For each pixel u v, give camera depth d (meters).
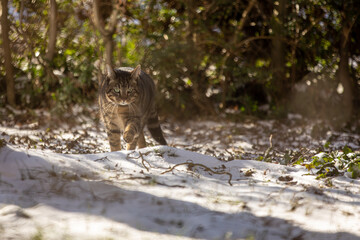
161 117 13.41
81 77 12.77
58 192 4.88
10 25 12.88
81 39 13.73
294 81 14.45
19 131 10.36
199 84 14.06
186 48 13.40
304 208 4.65
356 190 5.55
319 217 4.39
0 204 4.38
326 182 5.87
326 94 14.38
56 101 12.72
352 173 6.21
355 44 14.84
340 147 9.41
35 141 8.70
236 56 14.41
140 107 8.12
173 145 9.50
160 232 3.81
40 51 13.26
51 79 13.05
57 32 13.42
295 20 13.91
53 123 11.57
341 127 12.30
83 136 10.09
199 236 3.75
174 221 4.12
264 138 10.95
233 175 6.24
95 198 4.69
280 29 13.67
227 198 4.95
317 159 6.79
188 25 13.73
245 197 4.99
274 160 7.69
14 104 12.99
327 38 14.42
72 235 3.62
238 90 14.92
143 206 4.51
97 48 13.23
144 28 14.10
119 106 7.88
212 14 14.37
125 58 14.03
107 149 8.72
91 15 13.32
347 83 14.14
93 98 13.28
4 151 6.02
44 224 3.86
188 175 5.96
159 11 14.10
